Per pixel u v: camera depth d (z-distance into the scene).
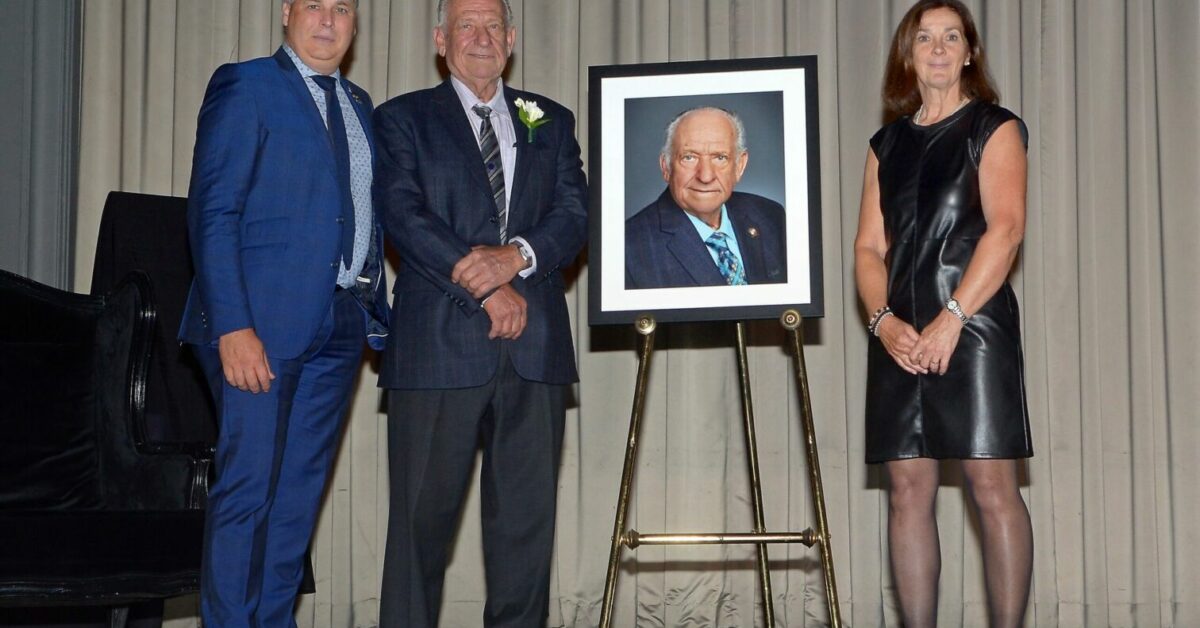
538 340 2.99
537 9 4.45
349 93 3.08
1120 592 4.24
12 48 4.27
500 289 2.94
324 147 2.91
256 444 2.79
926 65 2.98
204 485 3.11
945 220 2.93
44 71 4.30
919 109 3.10
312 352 2.90
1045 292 4.30
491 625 3.01
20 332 3.24
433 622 3.00
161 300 3.76
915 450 2.94
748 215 3.12
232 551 2.75
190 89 4.50
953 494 4.23
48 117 4.30
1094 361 4.27
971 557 4.22
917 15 3.03
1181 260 4.25
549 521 3.02
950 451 2.88
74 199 4.40
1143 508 4.22
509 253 2.95
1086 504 4.24
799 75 3.16
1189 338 4.24
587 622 4.30
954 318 2.85
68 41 4.36
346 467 4.37
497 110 3.15
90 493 3.24
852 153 4.33
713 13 4.41
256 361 2.74
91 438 3.28
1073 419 4.27
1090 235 4.29
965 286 2.85
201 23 4.52
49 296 3.28
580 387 4.37
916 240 2.96
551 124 3.20
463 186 3.03
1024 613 2.93
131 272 3.38
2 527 2.63
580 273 4.40
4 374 3.19
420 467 2.96
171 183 4.48
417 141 3.05
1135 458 4.23
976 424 2.86
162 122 4.50
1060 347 4.29
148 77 4.50
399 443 3.00
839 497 4.27
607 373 4.37
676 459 4.34
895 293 2.99
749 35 4.39
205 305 2.76
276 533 2.93
